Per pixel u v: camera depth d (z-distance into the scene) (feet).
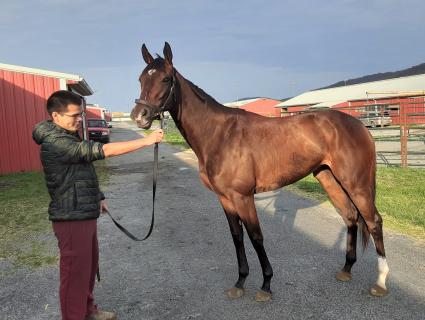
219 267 13.09
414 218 17.15
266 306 10.36
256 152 10.56
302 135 10.94
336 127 11.09
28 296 11.46
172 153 56.29
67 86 45.14
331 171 11.48
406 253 13.58
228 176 10.47
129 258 14.24
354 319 9.51
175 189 27.66
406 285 11.17
